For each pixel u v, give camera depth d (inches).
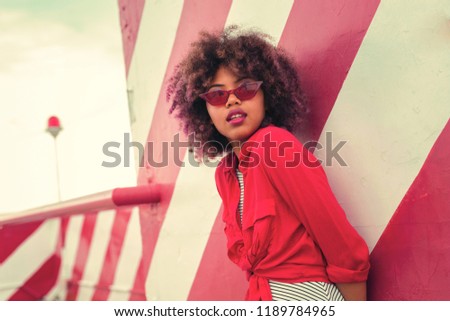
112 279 120.6
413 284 50.2
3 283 138.2
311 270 50.6
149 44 92.6
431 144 48.4
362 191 55.0
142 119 96.4
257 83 55.1
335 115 57.7
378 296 53.4
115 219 119.3
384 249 52.8
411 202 50.3
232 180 58.5
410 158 50.3
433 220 48.4
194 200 83.0
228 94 55.6
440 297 48.0
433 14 47.9
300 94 59.6
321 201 49.1
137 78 96.9
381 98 52.8
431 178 48.5
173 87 67.2
